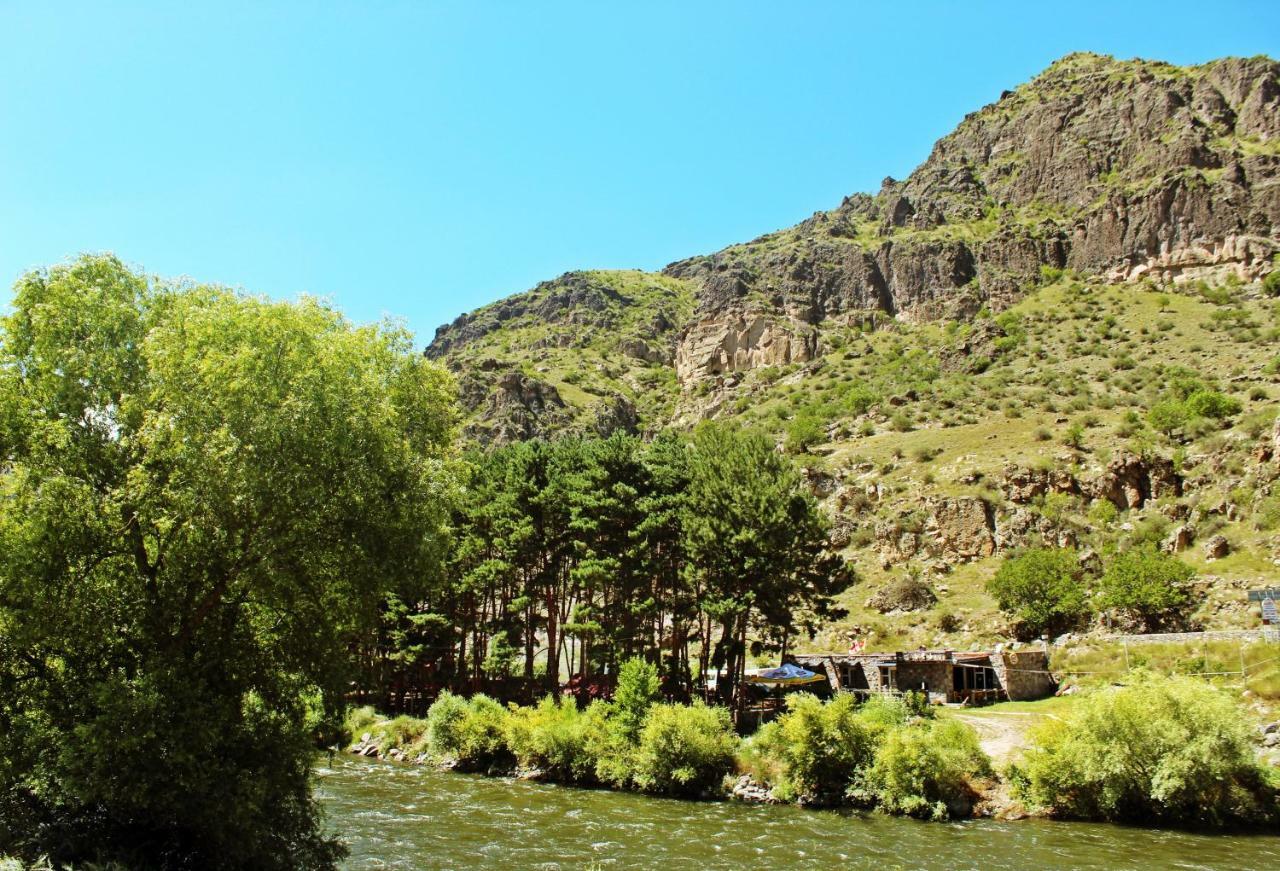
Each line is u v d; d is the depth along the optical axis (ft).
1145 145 625.00
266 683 75.66
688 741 118.42
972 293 597.93
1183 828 93.40
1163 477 259.19
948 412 383.45
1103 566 211.41
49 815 65.92
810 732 111.34
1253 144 574.15
